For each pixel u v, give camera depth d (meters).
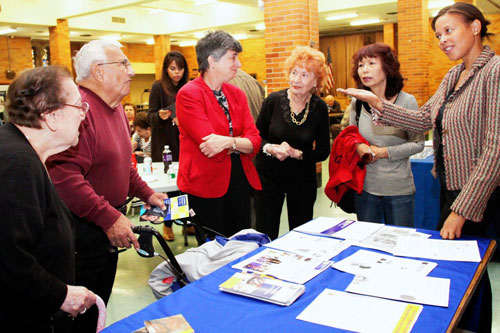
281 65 6.38
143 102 20.95
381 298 1.35
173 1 12.99
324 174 7.76
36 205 1.17
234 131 2.43
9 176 1.12
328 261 1.67
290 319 1.26
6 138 1.18
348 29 17.97
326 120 2.78
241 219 2.48
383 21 15.47
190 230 4.44
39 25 12.37
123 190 1.98
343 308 1.29
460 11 1.83
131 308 2.99
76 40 17.25
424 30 11.10
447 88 1.96
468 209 1.76
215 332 1.21
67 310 1.27
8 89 1.23
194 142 2.34
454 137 1.88
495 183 1.74
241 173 2.47
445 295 1.35
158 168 4.10
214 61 2.27
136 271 3.63
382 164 2.54
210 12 14.03
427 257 1.68
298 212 2.83
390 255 1.72
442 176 2.03
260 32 17.00
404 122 2.15
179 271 1.78
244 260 1.72
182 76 4.21
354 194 2.69
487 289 1.91
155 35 15.55
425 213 3.78
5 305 1.21
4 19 11.62
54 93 1.23
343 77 18.59
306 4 6.25
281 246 1.87
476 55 1.86
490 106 1.74
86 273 1.90
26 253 1.15
